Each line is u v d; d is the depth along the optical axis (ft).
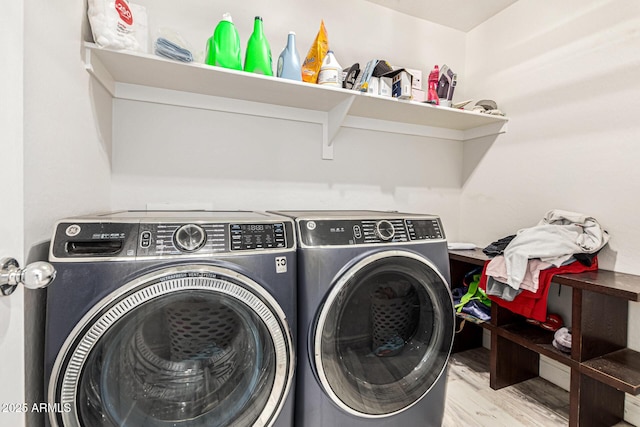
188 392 2.89
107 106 4.53
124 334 2.62
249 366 3.08
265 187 5.84
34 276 1.72
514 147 6.52
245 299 2.90
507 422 4.63
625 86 4.78
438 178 7.59
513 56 6.55
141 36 4.21
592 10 5.21
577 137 5.40
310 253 3.31
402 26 6.98
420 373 3.94
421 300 4.06
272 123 5.87
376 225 3.77
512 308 5.10
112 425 2.58
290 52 4.91
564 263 4.72
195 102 5.24
